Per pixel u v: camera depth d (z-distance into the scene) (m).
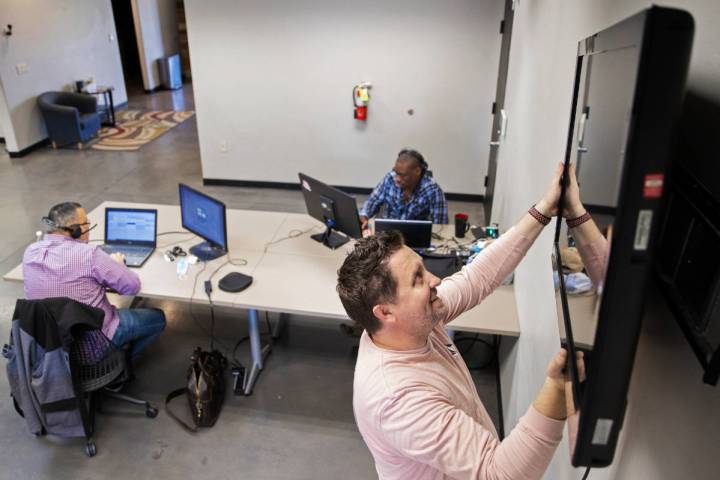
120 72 9.66
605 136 0.91
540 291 2.04
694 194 0.79
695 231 0.77
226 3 5.50
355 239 3.11
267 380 3.29
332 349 3.57
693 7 0.85
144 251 3.17
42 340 2.46
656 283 0.94
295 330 3.74
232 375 3.32
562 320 1.20
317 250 3.26
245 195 6.09
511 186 3.21
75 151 7.35
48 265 2.63
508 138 3.66
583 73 1.21
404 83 5.60
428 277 1.18
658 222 0.56
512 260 1.42
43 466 2.72
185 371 3.35
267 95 5.86
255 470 2.72
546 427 0.92
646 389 0.98
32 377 2.56
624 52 0.77
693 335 0.75
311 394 3.20
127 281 2.76
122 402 3.10
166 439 2.88
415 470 1.20
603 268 0.72
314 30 5.50
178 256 3.15
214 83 5.88
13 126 6.89
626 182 0.56
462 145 5.78
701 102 0.80
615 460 1.11
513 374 2.62
